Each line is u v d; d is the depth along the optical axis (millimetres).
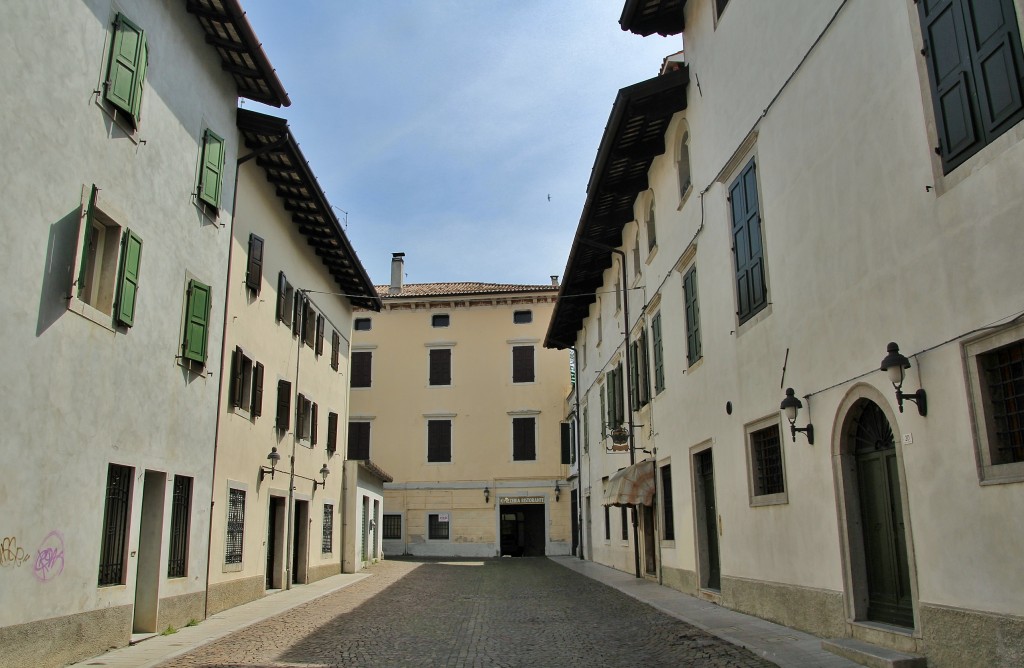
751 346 12273
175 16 12461
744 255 12633
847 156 9125
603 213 21516
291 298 20125
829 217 9586
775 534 11398
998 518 6609
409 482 41125
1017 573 6387
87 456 9766
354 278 25156
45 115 8828
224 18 13102
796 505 10664
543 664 9320
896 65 8094
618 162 18453
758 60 11867
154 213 11680
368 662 9617
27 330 8523
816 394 10016
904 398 7797
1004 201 6539
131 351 10992
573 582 21547
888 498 8734
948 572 7242
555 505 40312
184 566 13133
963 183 7039
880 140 8406
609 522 27125
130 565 10969
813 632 10125
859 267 8867
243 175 16078
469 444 41312
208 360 13992
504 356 42156
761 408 11883
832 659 8398
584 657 9719
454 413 41625
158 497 12156
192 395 13328
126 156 10758
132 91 10680
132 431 11031
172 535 12781
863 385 8797
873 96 8555
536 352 42031
